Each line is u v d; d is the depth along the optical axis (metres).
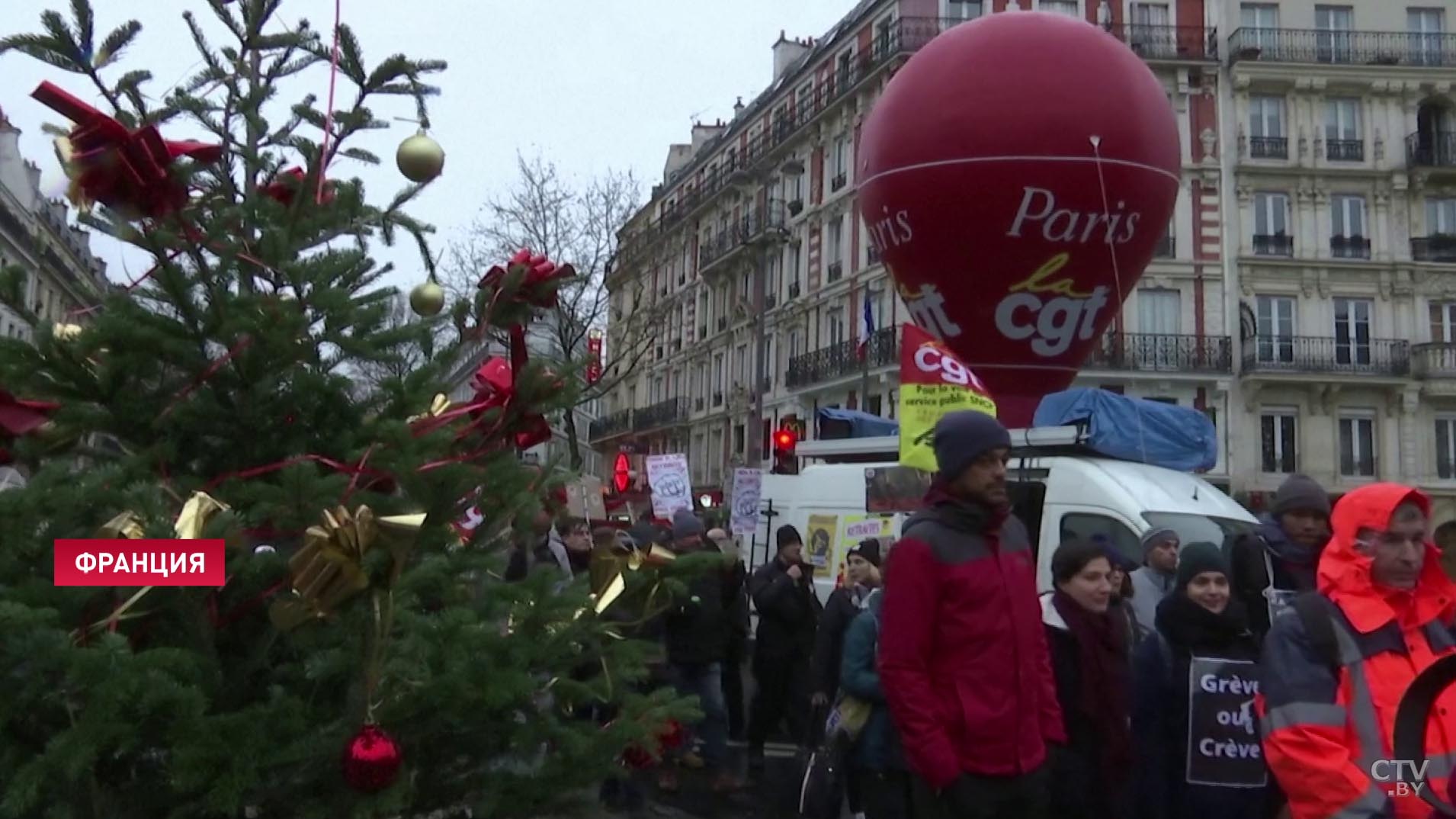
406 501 3.61
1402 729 2.83
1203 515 8.14
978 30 9.04
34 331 3.40
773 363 39.12
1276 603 5.26
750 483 13.64
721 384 43.91
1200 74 33.03
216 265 3.58
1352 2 33.88
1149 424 8.96
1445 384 31.64
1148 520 7.91
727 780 8.00
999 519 3.81
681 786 8.15
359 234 4.20
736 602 8.84
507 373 4.23
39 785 2.71
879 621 5.66
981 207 8.66
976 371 9.33
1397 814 2.85
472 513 4.18
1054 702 3.88
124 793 3.17
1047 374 9.25
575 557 8.96
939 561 3.70
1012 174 8.54
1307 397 32.00
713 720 7.93
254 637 3.53
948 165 8.72
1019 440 8.99
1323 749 2.99
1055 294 8.88
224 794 2.89
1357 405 32.09
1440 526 5.24
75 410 3.40
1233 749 4.36
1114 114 8.60
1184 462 9.11
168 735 2.91
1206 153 32.78
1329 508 5.35
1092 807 4.42
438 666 3.23
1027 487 8.77
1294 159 32.81
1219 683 4.39
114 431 3.57
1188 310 32.16
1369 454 32.03
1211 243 32.44
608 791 7.36
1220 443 31.56
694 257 47.69
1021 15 9.10
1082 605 4.53
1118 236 8.75
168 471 3.58
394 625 3.29
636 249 43.62
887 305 32.09
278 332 3.48
